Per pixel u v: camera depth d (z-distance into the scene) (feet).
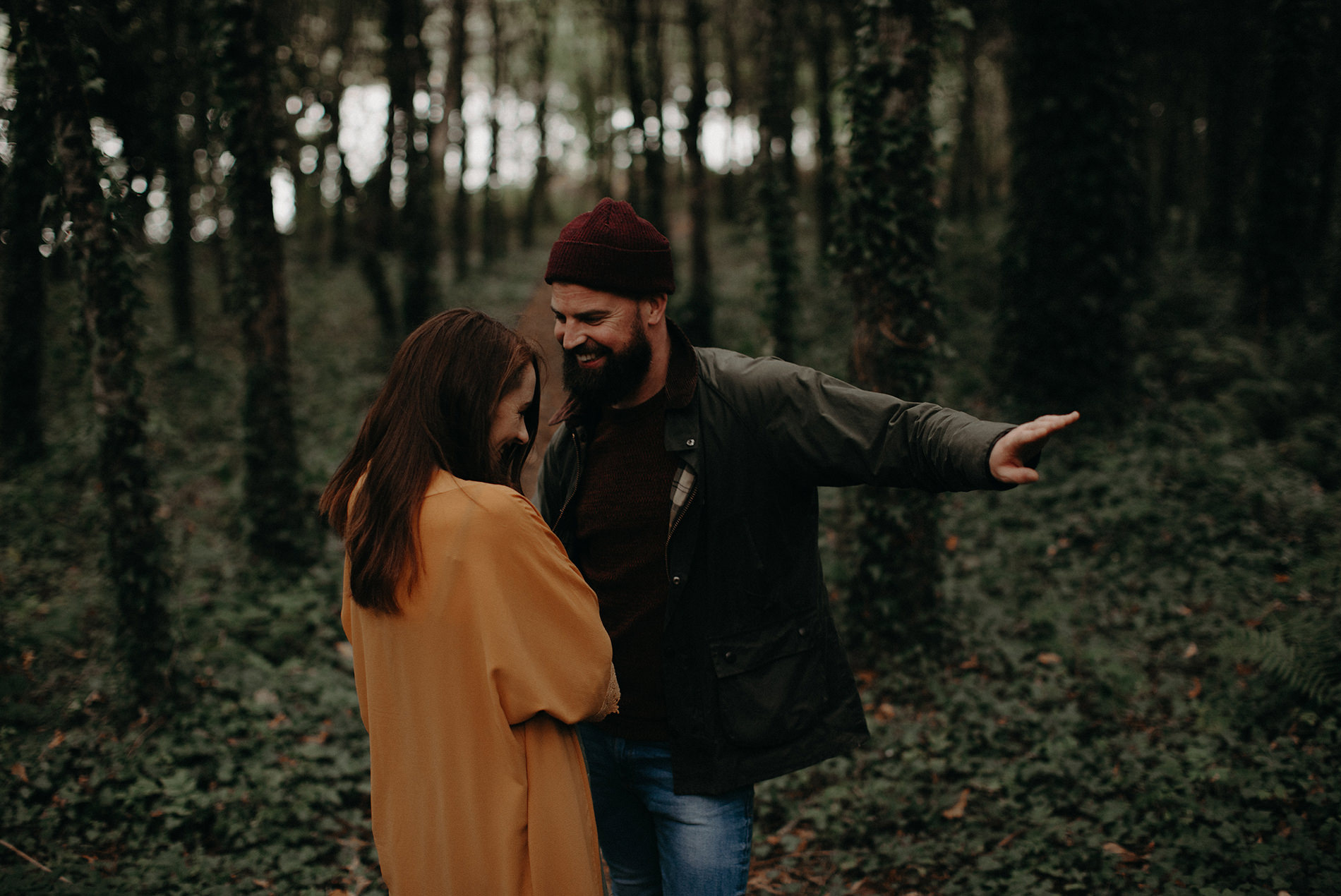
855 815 12.17
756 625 6.36
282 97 23.22
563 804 5.57
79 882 10.80
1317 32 31.65
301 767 13.29
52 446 28.63
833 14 48.62
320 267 71.51
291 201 49.93
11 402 28.14
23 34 13.52
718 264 68.18
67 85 13.78
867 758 13.52
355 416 34.63
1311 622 14.57
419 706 5.53
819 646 6.54
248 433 21.97
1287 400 26.09
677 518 6.25
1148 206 35.01
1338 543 18.39
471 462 5.76
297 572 21.50
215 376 38.24
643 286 6.04
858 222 16.29
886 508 16.01
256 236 21.74
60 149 13.97
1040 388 27.40
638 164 51.01
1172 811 11.23
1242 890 9.50
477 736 5.45
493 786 5.46
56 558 22.24
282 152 22.81
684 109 42.80
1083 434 25.71
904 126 15.66
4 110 14.61
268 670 16.40
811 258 59.06
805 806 12.57
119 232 14.52
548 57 80.07
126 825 12.14
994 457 5.02
